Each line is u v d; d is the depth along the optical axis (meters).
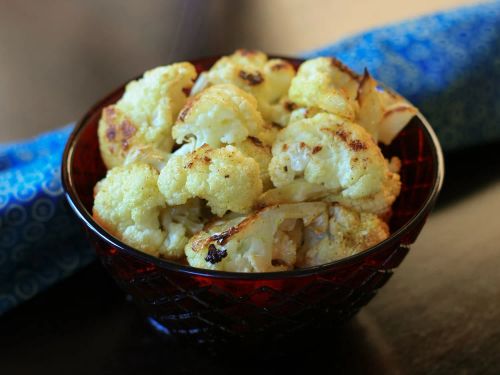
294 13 0.60
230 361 0.30
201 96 0.29
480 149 0.42
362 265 0.25
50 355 0.31
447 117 0.41
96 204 0.28
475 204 0.38
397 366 0.30
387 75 0.40
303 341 0.30
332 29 0.58
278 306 0.26
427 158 0.30
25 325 0.32
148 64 0.55
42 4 0.64
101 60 0.56
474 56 0.42
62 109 0.52
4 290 0.34
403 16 0.60
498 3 0.46
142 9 0.61
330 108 0.29
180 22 0.59
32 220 0.34
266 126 0.30
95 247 0.27
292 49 0.55
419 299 0.33
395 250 0.26
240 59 0.34
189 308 0.27
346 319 0.29
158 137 0.30
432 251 0.35
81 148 0.31
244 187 0.26
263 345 0.29
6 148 0.40
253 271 0.26
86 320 0.33
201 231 0.27
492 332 0.31
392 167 0.32
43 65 0.57
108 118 0.31
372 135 0.30
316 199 0.28
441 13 0.45
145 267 0.25
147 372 0.30
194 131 0.28
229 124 0.28
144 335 0.32
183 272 0.24
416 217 0.26
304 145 0.28
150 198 0.27
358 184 0.27
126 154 0.30
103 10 0.62
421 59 0.42
